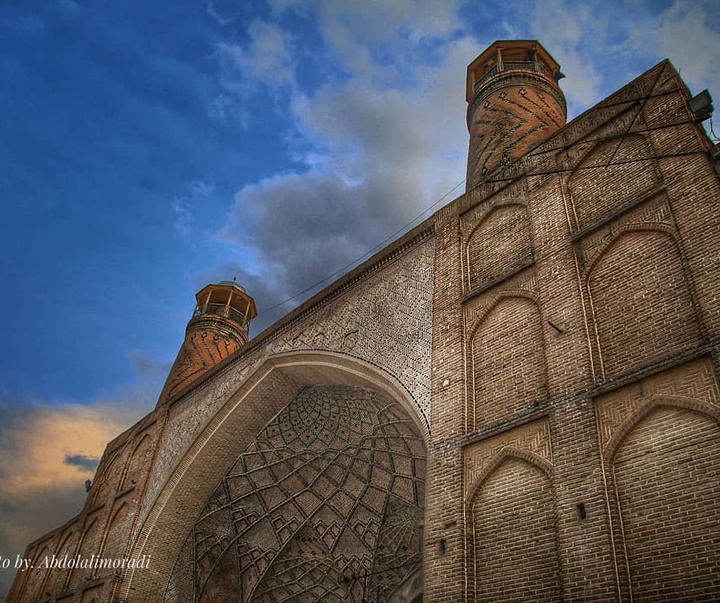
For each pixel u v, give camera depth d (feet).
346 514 42.91
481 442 23.48
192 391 46.91
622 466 18.94
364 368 31.55
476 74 45.01
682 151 22.50
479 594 20.86
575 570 18.30
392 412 36.91
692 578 16.17
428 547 22.81
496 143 37.22
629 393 19.84
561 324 23.03
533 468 21.42
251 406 41.24
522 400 23.16
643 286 21.43
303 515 44.16
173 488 42.19
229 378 42.86
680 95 23.98
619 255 22.84
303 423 41.73
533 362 23.63
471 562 21.52
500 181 29.99
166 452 45.03
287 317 39.70
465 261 29.48
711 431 17.48
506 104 39.27
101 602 40.37
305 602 44.55
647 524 17.63
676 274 20.65
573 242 24.58
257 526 44.57
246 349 42.42
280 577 44.65
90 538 47.34
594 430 19.95
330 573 43.70
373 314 33.01
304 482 43.96
